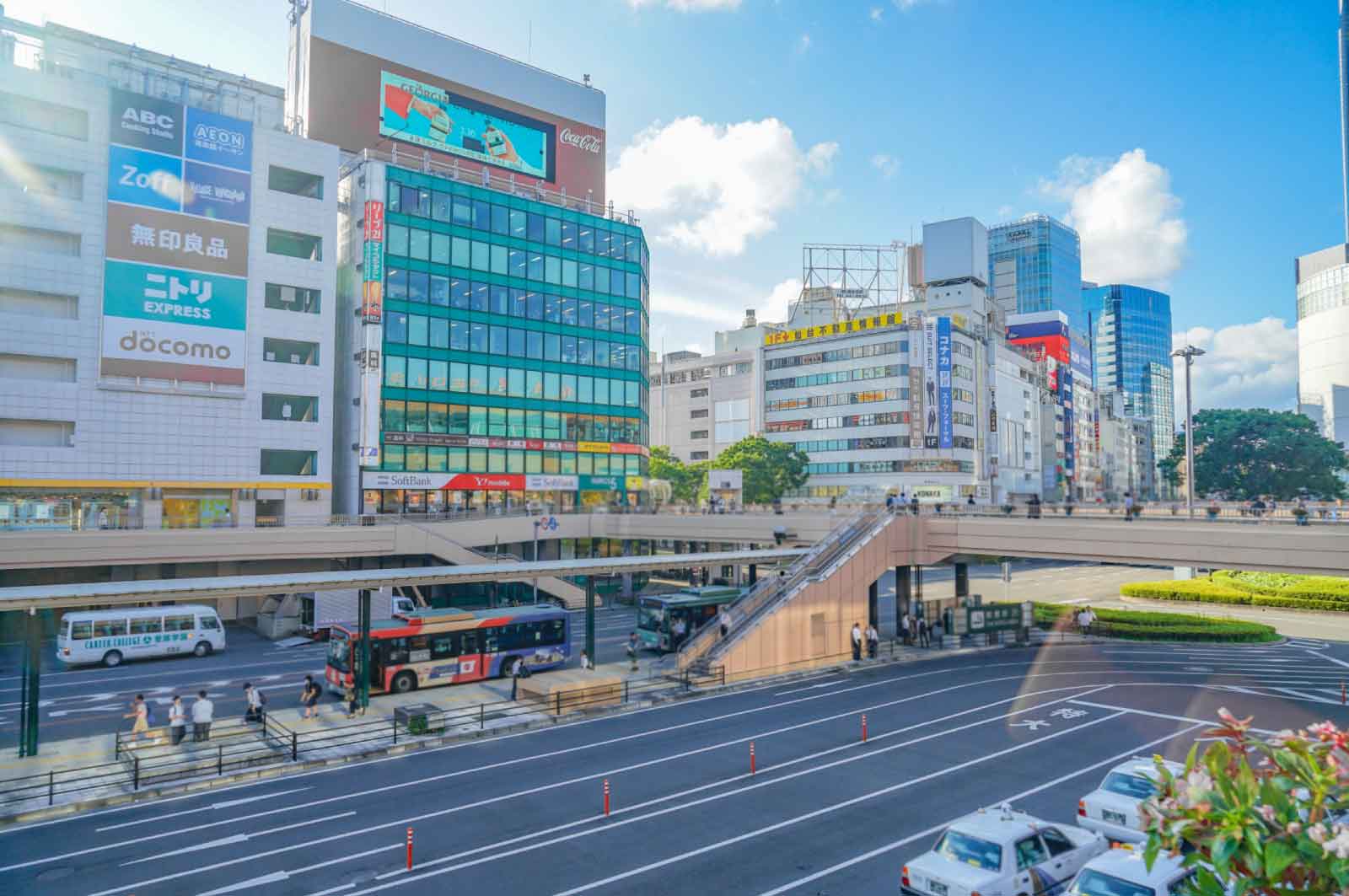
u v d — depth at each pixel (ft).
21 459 158.40
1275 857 18.19
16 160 160.45
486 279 234.17
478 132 253.65
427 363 221.05
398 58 239.09
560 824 69.62
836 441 374.63
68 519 163.53
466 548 195.31
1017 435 428.56
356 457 211.00
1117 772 65.41
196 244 178.40
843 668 136.05
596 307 259.19
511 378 237.45
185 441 176.14
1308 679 125.39
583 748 92.43
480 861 62.49
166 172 175.94
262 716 99.60
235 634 172.35
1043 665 138.00
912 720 102.83
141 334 171.01
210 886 58.39
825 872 60.23
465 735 96.07
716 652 129.08
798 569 145.28
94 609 164.04
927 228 414.00
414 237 221.05
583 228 258.16
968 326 394.73
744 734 97.14
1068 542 136.36
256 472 184.24
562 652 135.74
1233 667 135.33
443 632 124.06
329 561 187.42
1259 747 21.57
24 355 160.86
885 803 73.97
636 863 61.93
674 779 81.20
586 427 253.44
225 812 73.31
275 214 190.08
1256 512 129.29
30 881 59.31
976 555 166.81
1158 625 167.12
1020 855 51.37
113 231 169.27
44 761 85.76
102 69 184.75
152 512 170.81
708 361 428.56
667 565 134.62
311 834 67.97
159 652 143.54
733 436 414.82
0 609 84.23
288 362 196.54
